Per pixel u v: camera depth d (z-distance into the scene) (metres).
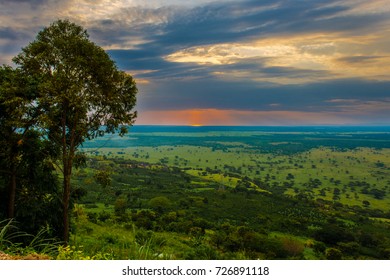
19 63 15.65
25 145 17.14
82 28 15.77
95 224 54.22
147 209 100.44
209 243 55.69
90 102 15.45
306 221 102.31
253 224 95.44
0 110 16.23
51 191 18.50
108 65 15.41
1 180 17.20
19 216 16.86
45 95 15.08
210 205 118.44
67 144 17.17
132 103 16.50
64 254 6.79
